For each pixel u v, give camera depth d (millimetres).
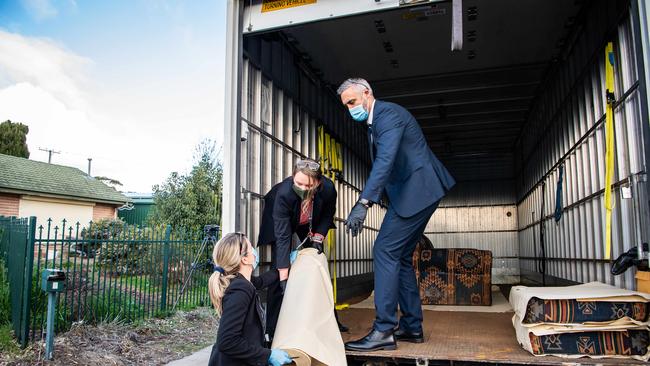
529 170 8125
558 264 6047
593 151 4211
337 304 4852
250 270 2223
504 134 8766
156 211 11430
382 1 2633
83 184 18469
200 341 5281
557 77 5477
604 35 3619
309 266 2590
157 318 6145
